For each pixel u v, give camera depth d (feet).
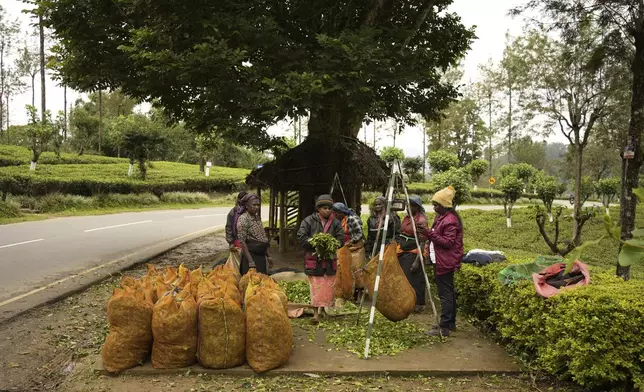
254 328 16.89
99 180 97.60
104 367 16.88
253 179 47.88
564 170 201.87
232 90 33.24
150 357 17.75
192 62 31.17
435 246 21.15
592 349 15.12
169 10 33.17
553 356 16.21
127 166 133.49
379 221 26.84
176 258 43.57
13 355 19.03
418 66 37.42
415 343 20.17
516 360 18.40
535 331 17.74
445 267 20.95
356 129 45.32
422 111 43.55
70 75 40.88
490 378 17.13
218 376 16.74
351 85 32.04
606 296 16.03
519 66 73.20
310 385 16.16
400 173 21.81
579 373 15.51
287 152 43.88
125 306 16.97
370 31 33.58
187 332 16.94
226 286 19.54
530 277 19.99
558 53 66.85
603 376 15.15
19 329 22.03
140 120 180.04
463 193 69.56
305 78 30.86
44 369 17.95
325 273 22.85
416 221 25.07
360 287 27.76
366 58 31.68
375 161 43.14
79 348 19.93
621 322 15.21
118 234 58.03
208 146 64.23
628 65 42.60
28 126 108.17
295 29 38.27
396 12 42.37
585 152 177.99
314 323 22.66
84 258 40.47
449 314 21.07
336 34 36.83
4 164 119.75
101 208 90.27
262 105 32.19
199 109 38.19
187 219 80.02
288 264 40.09
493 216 87.15
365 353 18.29
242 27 33.09
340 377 16.85
